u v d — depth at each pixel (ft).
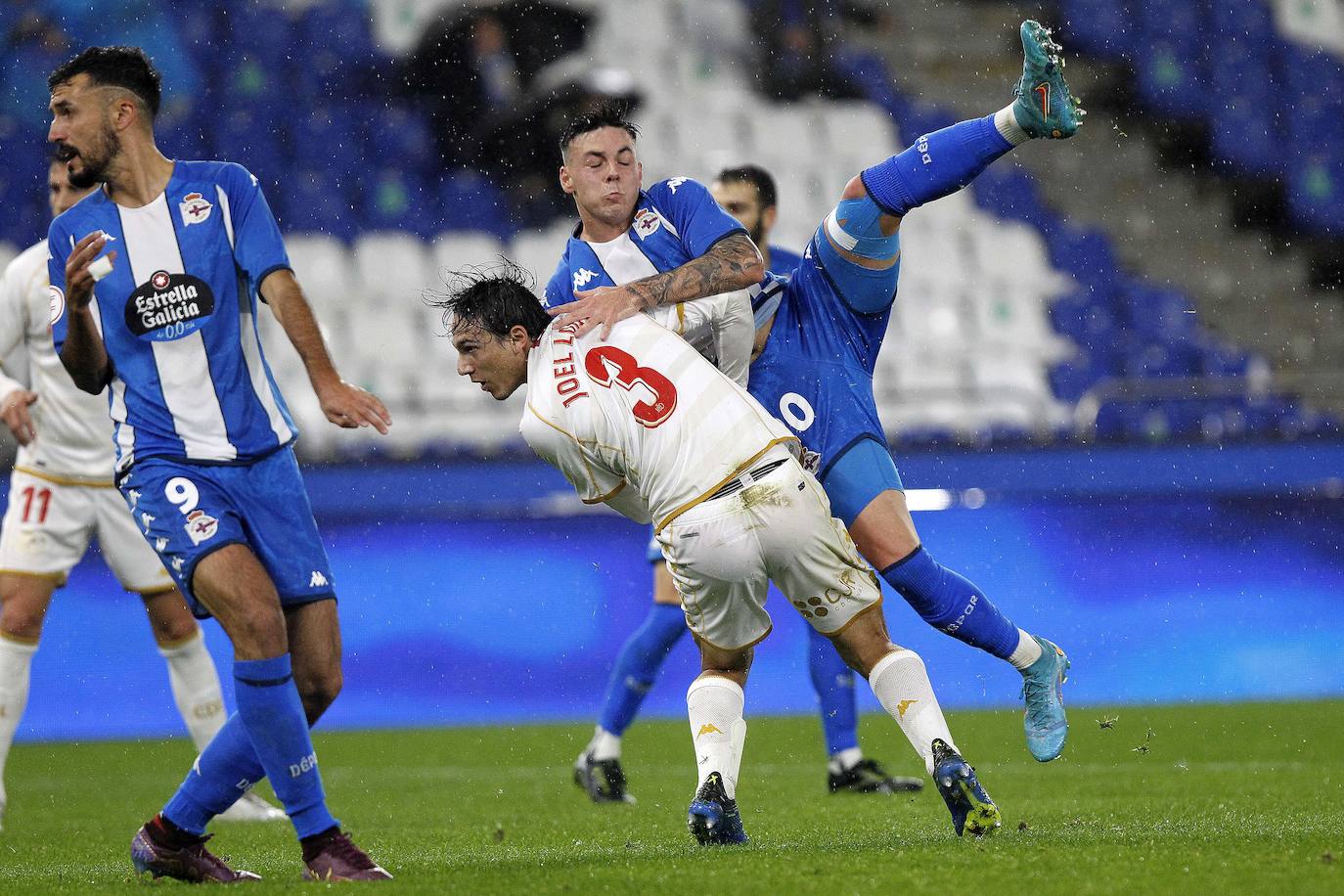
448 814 63.98
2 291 63.10
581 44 191.62
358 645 121.29
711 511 40.78
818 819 54.75
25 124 172.96
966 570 127.54
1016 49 213.05
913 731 43.19
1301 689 128.16
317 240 171.42
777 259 70.90
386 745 104.47
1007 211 189.98
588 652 123.95
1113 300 182.19
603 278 46.11
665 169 186.80
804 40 201.26
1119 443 132.77
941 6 216.13
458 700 122.01
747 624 43.34
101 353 41.27
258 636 38.58
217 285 41.16
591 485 42.93
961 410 161.27
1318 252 195.42
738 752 44.68
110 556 66.08
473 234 174.29
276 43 184.24
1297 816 50.34
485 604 123.75
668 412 41.24
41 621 65.41
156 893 37.76
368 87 183.11
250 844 54.08
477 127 180.86
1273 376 160.04
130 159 41.32
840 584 42.22
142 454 40.34
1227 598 128.98
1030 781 69.72
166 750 108.68
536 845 49.44
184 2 184.55
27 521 64.85
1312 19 210.59
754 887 33.50
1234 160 201.26
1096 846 39.52
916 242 182.29
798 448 42.68
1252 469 131.85
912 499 129.39
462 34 185.26
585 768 68.44
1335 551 131.03
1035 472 131.54
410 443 145.28
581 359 42.16
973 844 40.78
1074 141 201.67
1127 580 128.06
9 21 178.70
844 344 47.70
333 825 39.40
